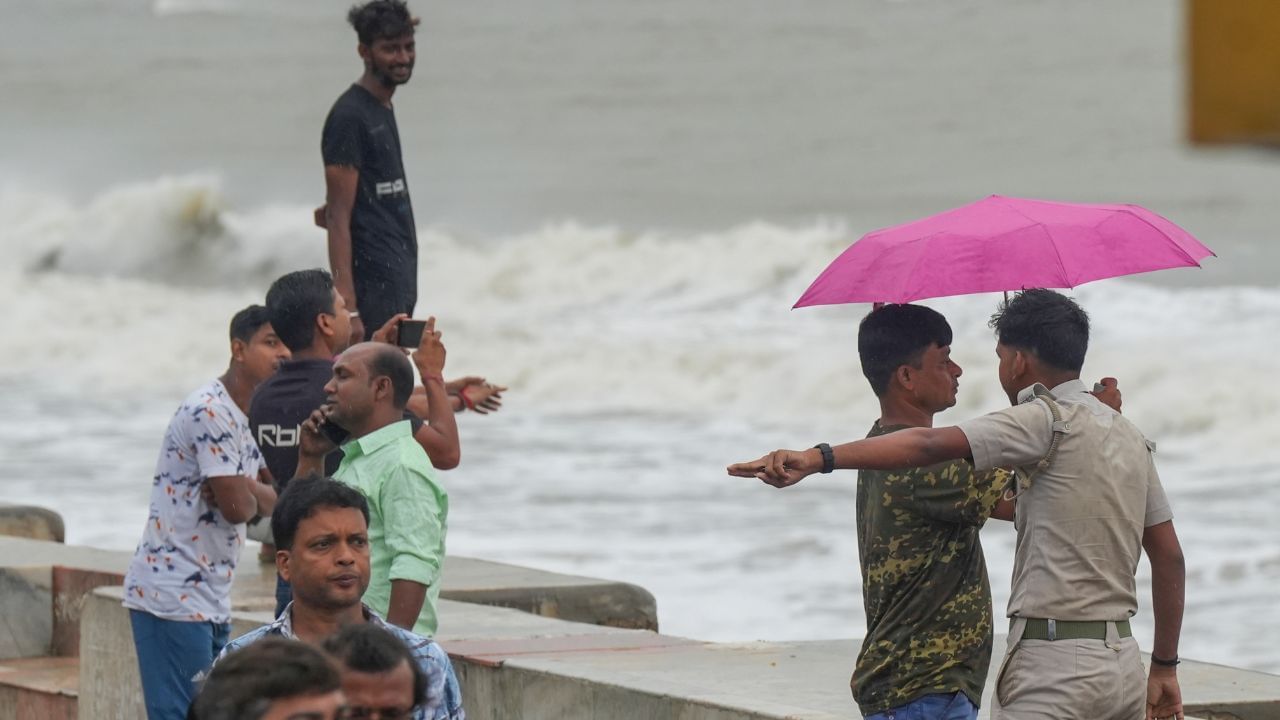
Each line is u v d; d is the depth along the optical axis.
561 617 27.23
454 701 13.34
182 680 19.42
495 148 179.50
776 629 37.22
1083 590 13.38
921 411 14.51
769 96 196.75
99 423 71.62
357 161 24.98
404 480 16.98
